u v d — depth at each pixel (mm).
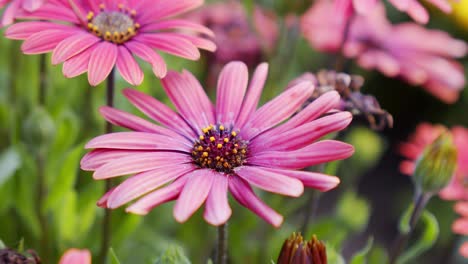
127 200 335
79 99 473
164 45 376
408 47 521
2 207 428
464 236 520
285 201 481
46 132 400
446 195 442
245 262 465
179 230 482
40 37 366
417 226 613
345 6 418
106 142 350
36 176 430
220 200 335
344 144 343
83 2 390
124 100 455
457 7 628
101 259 400
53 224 434
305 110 359
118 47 375
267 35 513
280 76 498
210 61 497
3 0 382
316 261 344
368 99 393
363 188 695
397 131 737
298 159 347
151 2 393
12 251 335
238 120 371
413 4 405
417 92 717
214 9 515
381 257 440
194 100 373
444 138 382
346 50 506
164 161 354
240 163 358
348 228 455
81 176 450
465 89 675
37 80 465
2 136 454
